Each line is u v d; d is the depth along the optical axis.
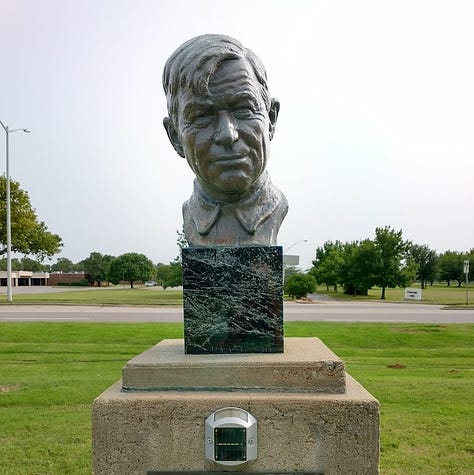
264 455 1.96
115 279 58.38
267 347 2.27
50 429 4.21
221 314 2.29
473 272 51.12
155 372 2.09
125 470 1.97
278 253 2.28
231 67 2.28
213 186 2.38
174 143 2.62
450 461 3.59
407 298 24.80
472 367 6.52
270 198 2.58
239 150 2.25
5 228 26.17
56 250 29.27
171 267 36.88
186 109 2.28
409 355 7.37
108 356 7.19
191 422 1.96
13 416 4.51
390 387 5.34
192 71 2.25
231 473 1.95
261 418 1.96
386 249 26.22
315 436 1.95
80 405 4.83
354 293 30.44
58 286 65.81
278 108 2.64
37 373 6.10
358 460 1.94
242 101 2.26
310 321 11.12
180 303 19.47
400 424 4.28
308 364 2.07
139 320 11.85
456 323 10.85
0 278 62.09
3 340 8.48
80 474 3.40
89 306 17.83
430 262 47.78
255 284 2.28
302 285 24.64
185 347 2.29
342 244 40.88
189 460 1.96
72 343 8.23
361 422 1.94
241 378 2.07
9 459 3.63
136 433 1.97
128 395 2.03
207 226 2.48
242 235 2.47
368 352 7.56
